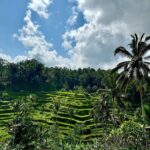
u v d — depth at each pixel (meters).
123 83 72.44
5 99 176.62
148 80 70.19
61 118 115.12
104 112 94.00
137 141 37.47
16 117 42.19
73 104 138.00
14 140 39.56
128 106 113.56
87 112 126.25
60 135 83.50
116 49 70.69
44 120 111.81
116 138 39.09
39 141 43.44
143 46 70.31
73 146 44.81
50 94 180.12
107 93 96.38
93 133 95.69
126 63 71.38
